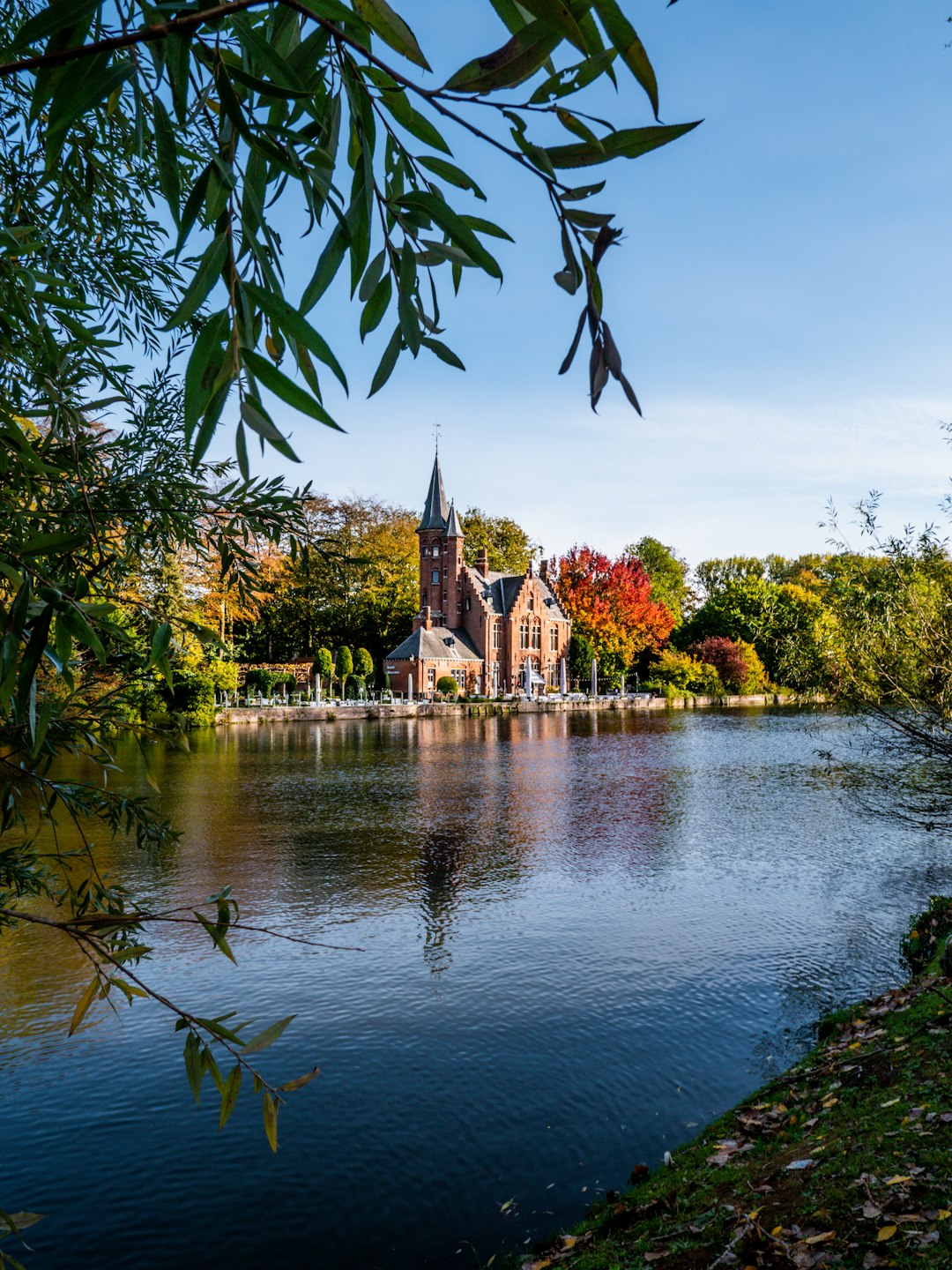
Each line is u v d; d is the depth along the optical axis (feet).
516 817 56.13
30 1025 24.53
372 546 206.90
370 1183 17.52
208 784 69.51
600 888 38.91
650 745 105.60
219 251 3.30
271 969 28.84
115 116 8.37
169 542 9.11
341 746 103.50
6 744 7.66
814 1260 11.53
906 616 23.91
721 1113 19.77
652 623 227.61
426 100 3.22
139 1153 18.67
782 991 26.78
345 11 3.17
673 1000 26.23
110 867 40.57
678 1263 12.71
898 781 29.76
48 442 7.24
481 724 143.23
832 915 34.78
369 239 3.95
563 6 2.65
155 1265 15.24
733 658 223.92
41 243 5.03
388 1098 20.71
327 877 40.37
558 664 219.20
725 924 33.60
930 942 28.60
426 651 188.55
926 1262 10.83
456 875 41.11
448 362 4.09
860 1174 13.56
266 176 3.77
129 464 8.80
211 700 131.95
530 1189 17.20
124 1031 24.25
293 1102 20.54
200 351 3.25
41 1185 17.52
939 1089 16.03
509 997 26.55
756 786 70.54
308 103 3.69
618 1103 20.33
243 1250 15.61
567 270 3.47
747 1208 13.69
